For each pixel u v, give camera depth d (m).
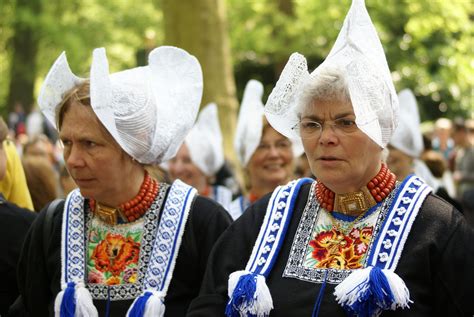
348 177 3.90
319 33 20.61
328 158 3.90
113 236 4.52
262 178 6.60
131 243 4.49
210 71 13.70
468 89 24.92
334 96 3.86
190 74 4.68
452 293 3.76
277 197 4.21
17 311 4.75
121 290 4.41
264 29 21.02
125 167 4.48
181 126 4.61
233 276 3.96
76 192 4.70
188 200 4.53
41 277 4.61
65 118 4.42
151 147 4.49
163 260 4.42
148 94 4.50
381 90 3.89
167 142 4.55
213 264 4.18
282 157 6.56
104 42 28.19
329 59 4.05
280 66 22.62
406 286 3.73
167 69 4.66
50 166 6.87
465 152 15.22
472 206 8.22
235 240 4.18
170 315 4.36
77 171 4.41
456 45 21.70
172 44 13.78
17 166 5.90
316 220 4.07
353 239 3.95
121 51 29.30
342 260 3.91
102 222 4.56
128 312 4.30
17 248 4.99
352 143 3.87
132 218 4.51
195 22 13.66
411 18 20.19
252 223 4.19
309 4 20.45
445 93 24.59
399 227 3.86
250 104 6.70
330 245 3.98
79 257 4.50
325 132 3.89
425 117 24.89
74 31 27.12
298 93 4.05
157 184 4.62
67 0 27.88
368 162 3.93
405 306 3.70
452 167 16.70
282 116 4.20
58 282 4.52
